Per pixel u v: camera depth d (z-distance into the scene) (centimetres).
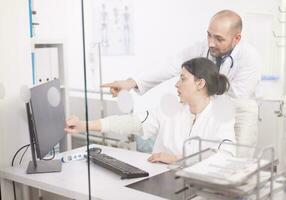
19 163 180
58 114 175
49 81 175
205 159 97
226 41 108
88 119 140
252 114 105
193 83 110
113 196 123
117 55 125
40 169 162
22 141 182
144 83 121
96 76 132
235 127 105
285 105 103
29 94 149
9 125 177
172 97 115
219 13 108
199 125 109
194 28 111
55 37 200
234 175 86
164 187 110
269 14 106
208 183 87
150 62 119
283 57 106
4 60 174
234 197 84
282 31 105
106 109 134
